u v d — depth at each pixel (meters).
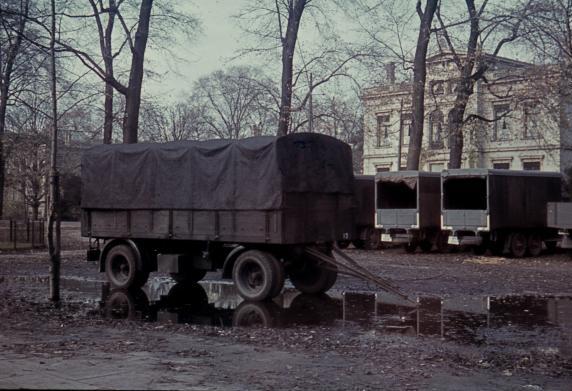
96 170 18.31
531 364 8.97
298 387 7.55
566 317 13.41
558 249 34.12
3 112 34.50
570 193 37.28
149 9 28.95
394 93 38.78
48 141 36.31
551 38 32.12
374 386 7.66
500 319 13.16
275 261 15.53
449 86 40.28
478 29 34.22
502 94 49.09
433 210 32.06
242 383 7.67
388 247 35.81
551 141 49.38
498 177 29.52
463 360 9.20
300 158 15.48
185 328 11.88
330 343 10.45
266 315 13.77
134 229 17.62
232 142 15.76
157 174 17.06
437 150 57.00
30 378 7.66
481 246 31.27
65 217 71.38
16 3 21.17
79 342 10.20
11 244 35.28
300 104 31.56
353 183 16.95
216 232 15.98
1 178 39.28
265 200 15.09
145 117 38.22
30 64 33.41
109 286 19.02
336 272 16.78
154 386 7.38
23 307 14.48
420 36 34.00
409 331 11.78
